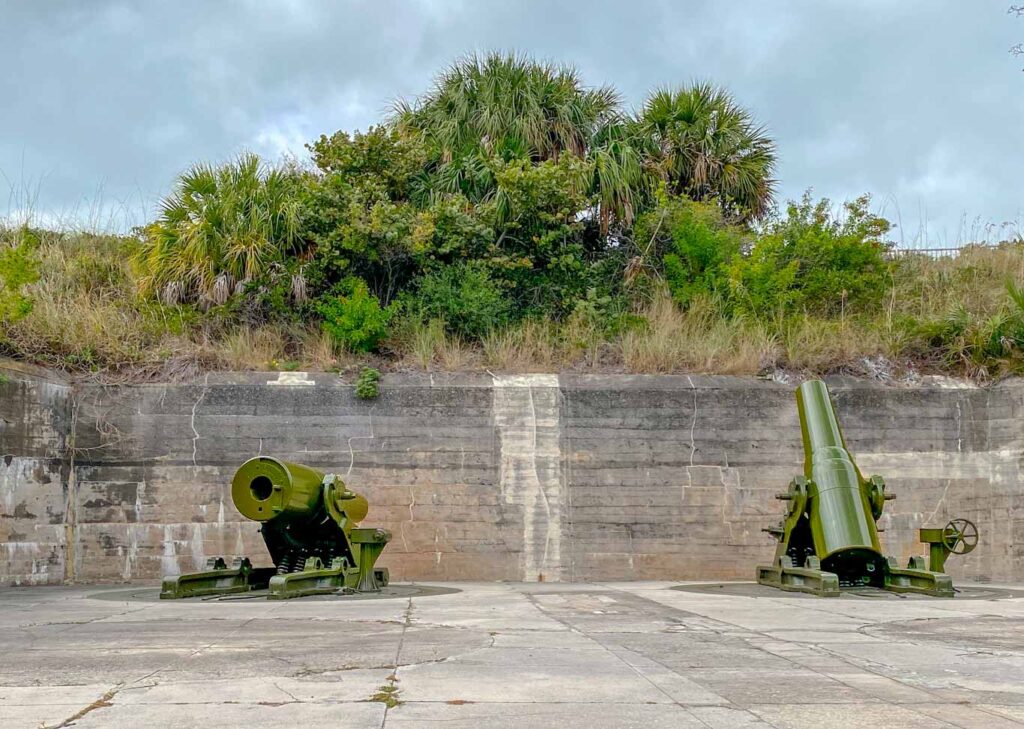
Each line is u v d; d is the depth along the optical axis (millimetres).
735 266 19875
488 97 22938
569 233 20766
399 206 20109
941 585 11617
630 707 4785
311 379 16875
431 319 18594
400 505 16469
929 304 19984
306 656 6512
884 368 17812
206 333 18219
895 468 17000
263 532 12250
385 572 13820
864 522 12328
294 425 16609
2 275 16234
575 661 6301
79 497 16141
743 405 17047
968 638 7590
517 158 21641
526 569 16359
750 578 16547
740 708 4766
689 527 16656
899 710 4727
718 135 23672
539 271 20562
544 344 18297
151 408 16500
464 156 22000
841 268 20453
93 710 4723
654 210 21938
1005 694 5172
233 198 19281
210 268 18750
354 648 6906
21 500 15352
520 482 16625
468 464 16625
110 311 18234
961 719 4516
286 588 11352
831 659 6426
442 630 8062
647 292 20734
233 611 9820
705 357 17891
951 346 17875
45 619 9102
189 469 16375
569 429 16828
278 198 19328
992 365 17656
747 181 23500
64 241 21156
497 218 20281
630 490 16703
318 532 12641
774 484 16859
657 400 16953
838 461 12695
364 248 18875
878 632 7988
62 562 15820
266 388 16703
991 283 20828
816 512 12555
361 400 16766
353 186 20328
